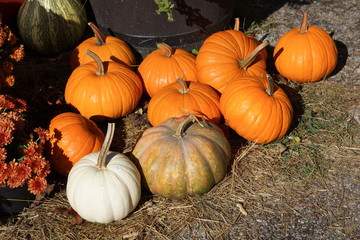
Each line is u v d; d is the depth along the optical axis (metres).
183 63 1.44
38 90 1.58
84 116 1.39
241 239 1.15
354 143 1.36
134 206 1.17
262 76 1.39
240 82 1.32
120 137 1.40
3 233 1.16
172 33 1.57
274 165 1.31
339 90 1.54
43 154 1.28
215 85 1.40
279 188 1.25
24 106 1.26
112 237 1.15
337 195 1.23
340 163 1.31
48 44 1.71
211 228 1.17
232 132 1.40
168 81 1.43
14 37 1.35
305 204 1.21
